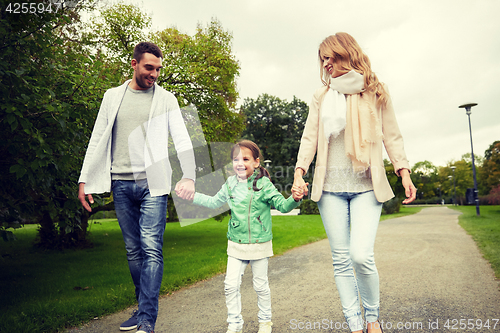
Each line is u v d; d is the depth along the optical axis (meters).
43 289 4.04
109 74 5.06
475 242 6.76
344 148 2.04
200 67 9.84
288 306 2.85
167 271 4.67
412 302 2.79
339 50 2.07
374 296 1.89
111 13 9.78
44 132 3.46
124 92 2.31
